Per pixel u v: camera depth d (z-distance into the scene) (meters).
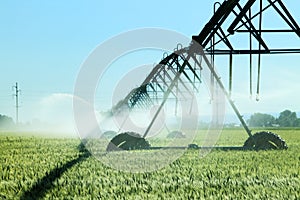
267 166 10.38
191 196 6.66
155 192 7.08
